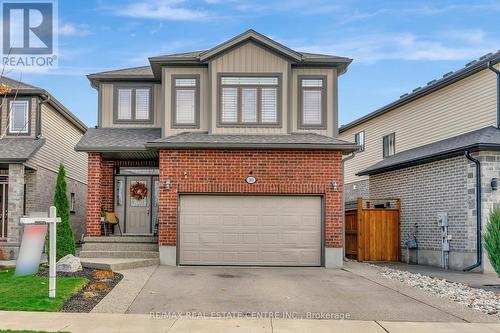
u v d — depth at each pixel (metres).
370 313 8.60
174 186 14.48
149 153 15.91
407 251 17.33
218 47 15.63
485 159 14.02
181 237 14.52
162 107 15.92
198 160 14.56
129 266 13.24
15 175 18.05
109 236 15.80
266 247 14.58
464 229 14.67
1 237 18.84
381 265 16.23
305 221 14.67
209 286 10.97
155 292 10.18
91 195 15.51
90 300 9.27
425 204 16.89
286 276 12.62
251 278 12.19
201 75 16.06
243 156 14.59
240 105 15.77
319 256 14.60
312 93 16.17
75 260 12.35
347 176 27.50
